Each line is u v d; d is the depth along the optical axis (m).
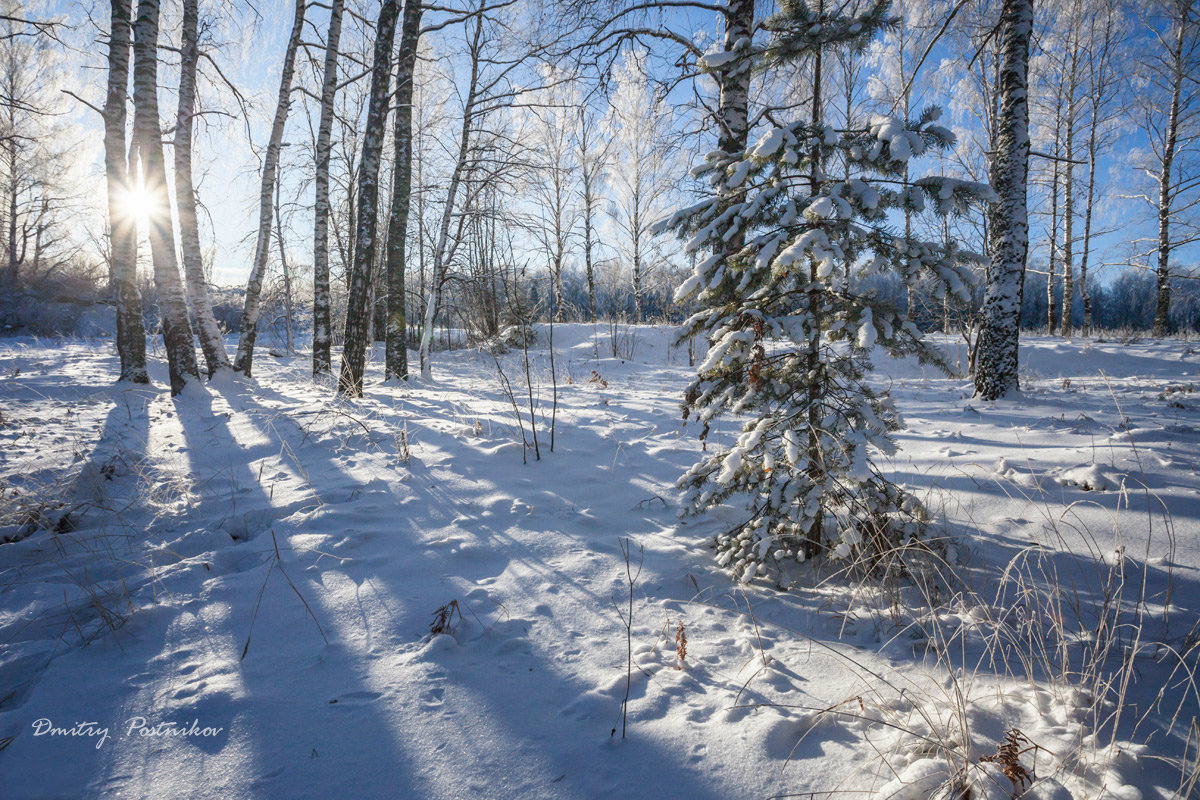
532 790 1.73
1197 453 4.25
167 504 3.98
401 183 10.25
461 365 14.03
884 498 3.05
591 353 16.39
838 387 3.13
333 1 10.04
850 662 2.35
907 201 2.97
